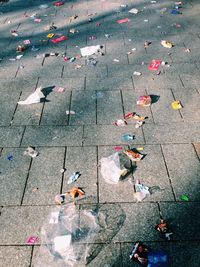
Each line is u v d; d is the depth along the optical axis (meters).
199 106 1.68
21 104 1.72
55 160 1.41
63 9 2.74
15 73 1.96
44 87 1.84
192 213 1.19
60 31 2.39
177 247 1.09
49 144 1.49
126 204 1.23
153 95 1.76
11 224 1.17
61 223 1.17
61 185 1.30
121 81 1.86
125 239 1.12
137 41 2.24
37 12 2.71
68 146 1.47
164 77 1.89
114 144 1.48
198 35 2.29
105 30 2.38
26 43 2.26
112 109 1.67
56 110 1.67
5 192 1.29
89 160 1.40
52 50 2.17
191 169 1.36
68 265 1.05
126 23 2.47
